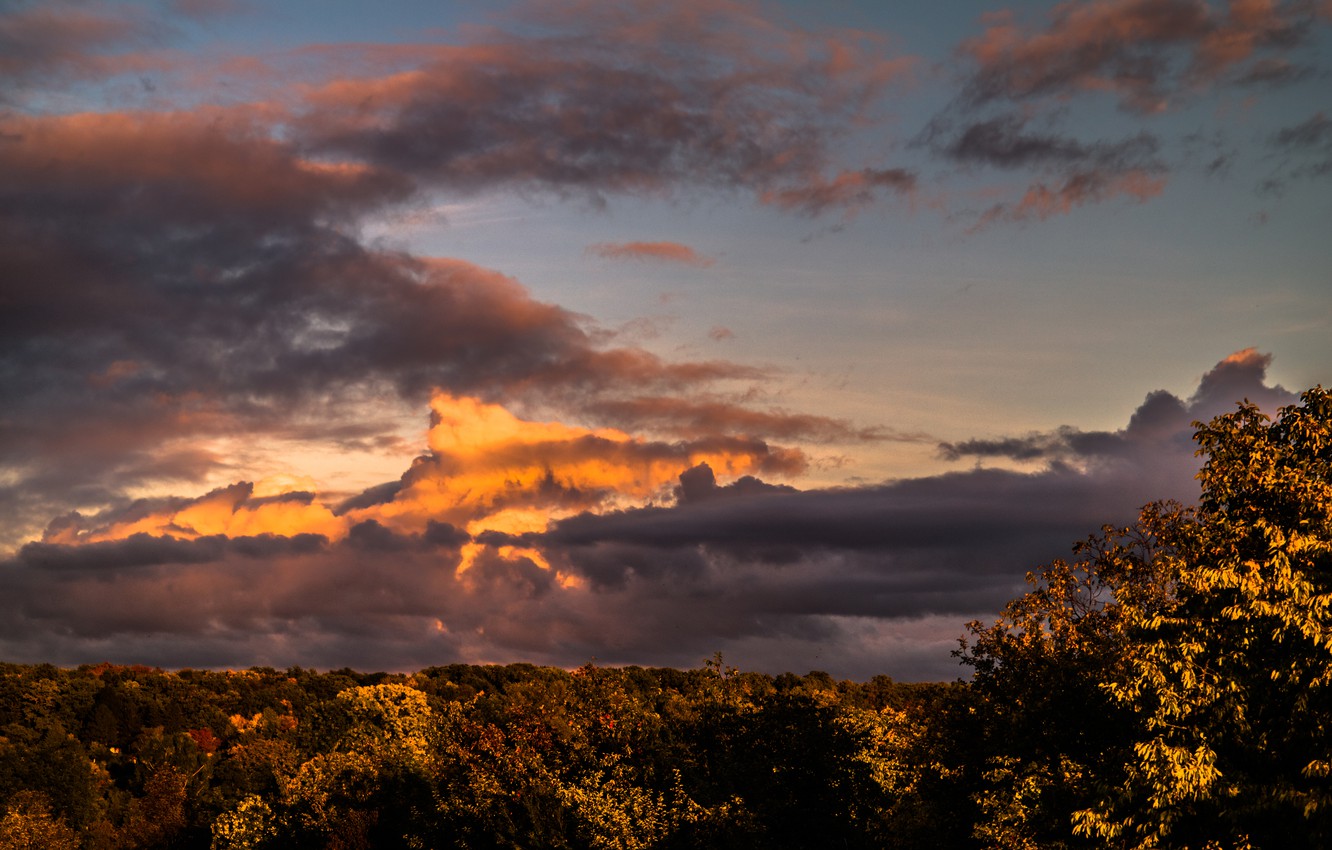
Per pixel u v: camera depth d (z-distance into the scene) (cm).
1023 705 3519
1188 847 2370
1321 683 2255
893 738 5259
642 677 11881
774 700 5053
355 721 9044
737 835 4328
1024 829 3141
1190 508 3253
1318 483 2464
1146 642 2597
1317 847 2144
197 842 9544
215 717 14612
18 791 9619
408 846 5456
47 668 14988
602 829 4244
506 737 4875
